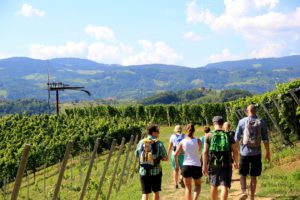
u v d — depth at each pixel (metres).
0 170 25.08
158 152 9.37
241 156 9.16
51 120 43.06
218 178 8.59
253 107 9.20
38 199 20.53
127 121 43.66
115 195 14.52
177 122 61.78
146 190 9.39
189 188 9.35
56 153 28.80
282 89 16.67
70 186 20.02
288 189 9.91
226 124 10.66
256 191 10.22
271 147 16.69
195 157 9.34
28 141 34.00
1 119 44.88
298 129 16.28
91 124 39.62
